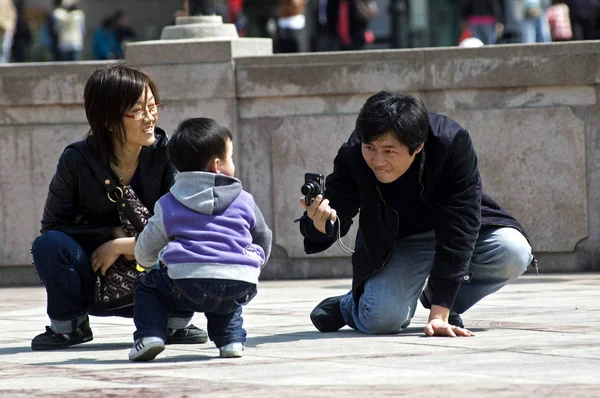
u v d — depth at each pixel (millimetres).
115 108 12961
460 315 15711
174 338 13828
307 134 22156
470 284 14109
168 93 22328
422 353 12234
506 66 21641
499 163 21844
